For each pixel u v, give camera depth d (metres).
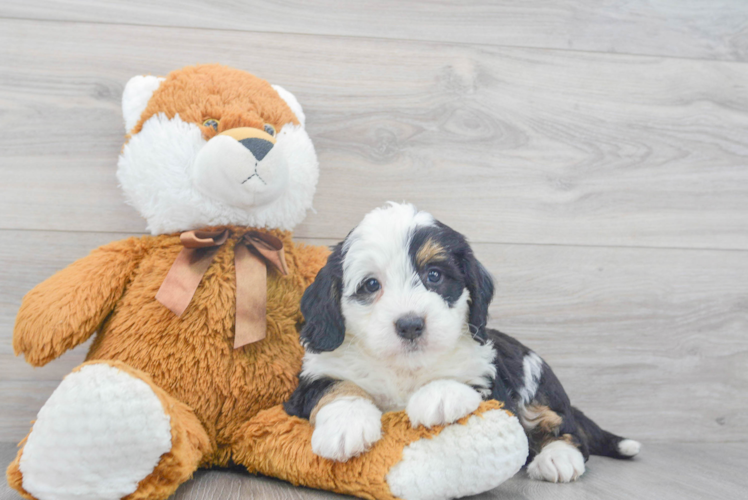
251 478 1.42
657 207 2.25
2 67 1.95
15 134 1.96
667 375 2.22
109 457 1.10
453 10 2.16
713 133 2.29
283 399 1.48
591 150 2.23
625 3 2.26
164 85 1.61
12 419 1.92
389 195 2.12
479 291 1.42
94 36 1.99
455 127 2.16
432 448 1.19
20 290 1.94
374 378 1.38
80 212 1.98
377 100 2.12
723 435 2.24
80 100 1.99
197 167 1.47
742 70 2.27
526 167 2.19
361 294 1.35
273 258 1.54
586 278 2.20
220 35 2.05
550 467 1.50
